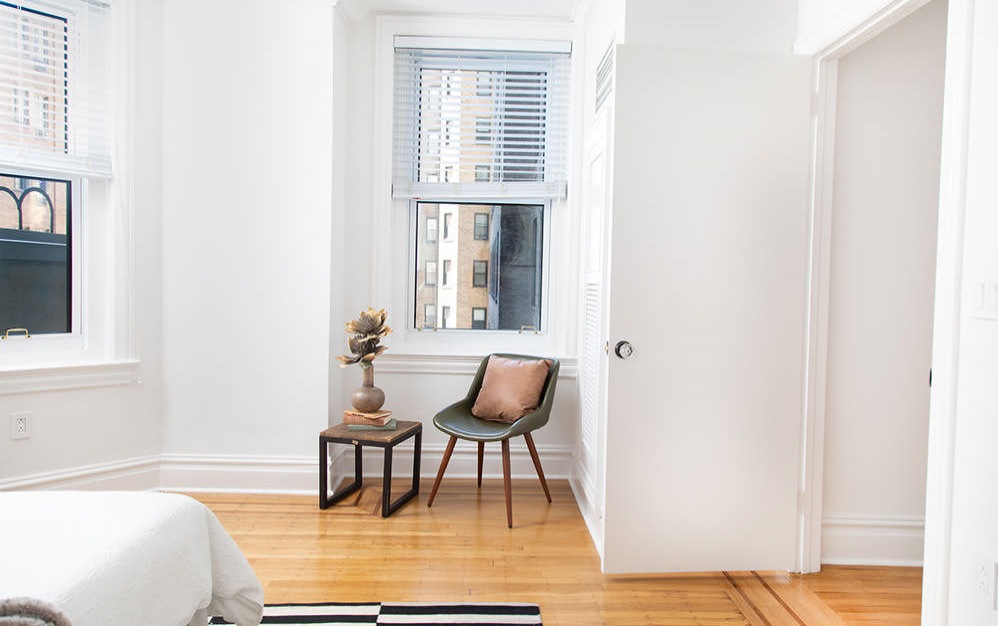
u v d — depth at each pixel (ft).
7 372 7.98
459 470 10.73
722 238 7.08
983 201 4.46
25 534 3.69
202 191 9.38
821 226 7.22
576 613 6.36
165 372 9.43
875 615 6.43
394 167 10.62
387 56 10.36
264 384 9.57
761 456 7.24
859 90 7.28
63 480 8.51
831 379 7.48
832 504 7.61
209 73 9.32
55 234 8.68
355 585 6.77
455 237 10.94
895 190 7.38
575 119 10.35
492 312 11.06
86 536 3.71
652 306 7.06
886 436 7.55
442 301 11.03
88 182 8.84
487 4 9.99
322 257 9.50
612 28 7.99
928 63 7.33
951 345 4.72
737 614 6.41
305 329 9.57
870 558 7.65
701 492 7.20
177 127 9.30
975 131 4.53
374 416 9.14
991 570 4.37
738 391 7.18
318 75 9.42
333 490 9.73
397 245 10.77
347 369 10.48
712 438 7.18
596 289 8.63
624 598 6.71
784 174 7.10
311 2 9.35
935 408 4.89
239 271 9.48
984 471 4.44
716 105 6.99
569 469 10.72
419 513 8.97
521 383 9.42
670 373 7.11
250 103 9.41
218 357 9.49
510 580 7.02
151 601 3.66
